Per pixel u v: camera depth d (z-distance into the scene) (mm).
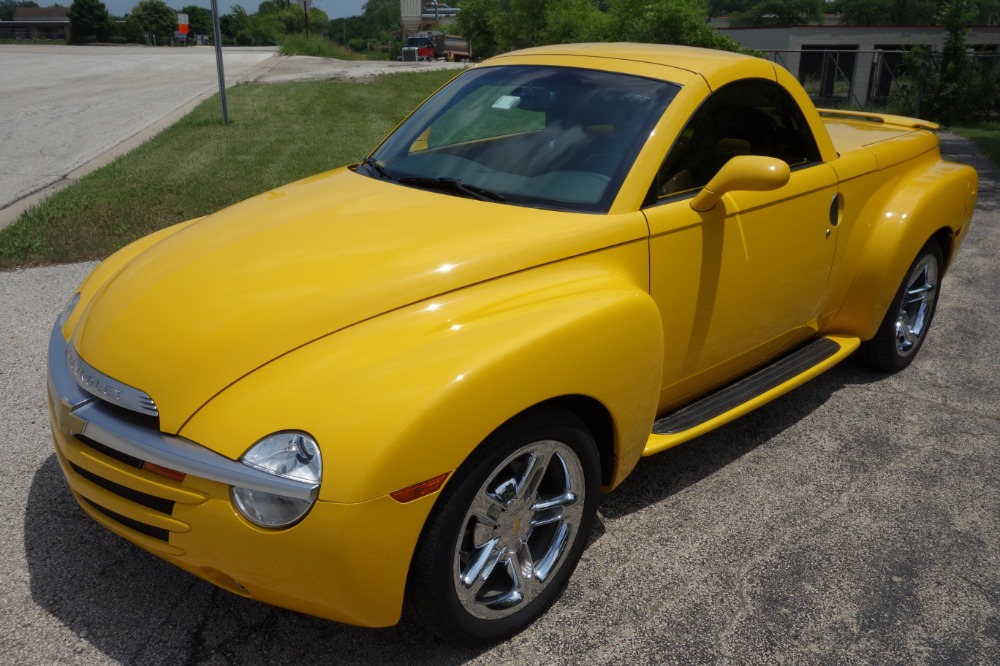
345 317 2312
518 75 3496
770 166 2742
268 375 2188
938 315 5562
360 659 2426
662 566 2889
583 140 3037
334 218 2826
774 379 3643
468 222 2721
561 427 2447
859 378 4547
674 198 2990
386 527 2064
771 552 2986
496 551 2424
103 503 2285
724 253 3123
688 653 2490
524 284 2545
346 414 2059
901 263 4062
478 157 3170
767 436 3869
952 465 3641
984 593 2812
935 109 19125
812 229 3586
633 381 2654
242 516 2053
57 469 3352
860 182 3873
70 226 6738
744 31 34062
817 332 4133
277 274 2486
